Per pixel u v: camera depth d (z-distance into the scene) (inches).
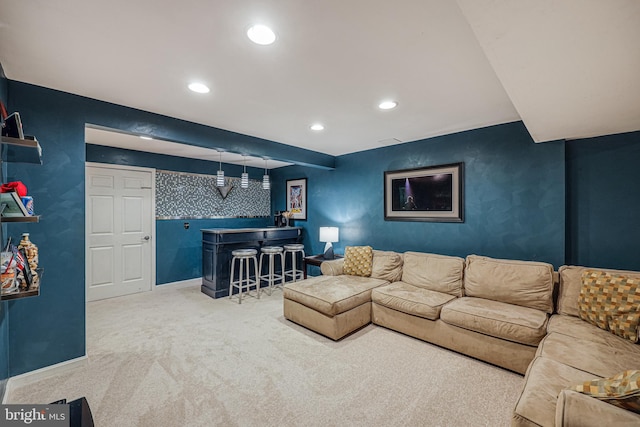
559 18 40.6
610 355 65.2
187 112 106.7
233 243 171.3
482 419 66.7
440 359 94.0
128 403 71.9
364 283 132.1
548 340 74.5
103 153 160.1
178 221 189.9
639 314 72.6
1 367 71.5
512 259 119.9
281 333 114.1
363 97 93.0
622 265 102.0
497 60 52.7
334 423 65.6
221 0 49.1
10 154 70.5
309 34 59.4
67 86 84.2
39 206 83.6
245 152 138.5
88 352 98.0
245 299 160.2
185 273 193.0
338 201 188.7
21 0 48.6
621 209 102.1
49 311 85.2
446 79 80.0
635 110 77.7
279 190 237.0
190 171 195.8
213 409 69.9
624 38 45.0
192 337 110.2
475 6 38.8
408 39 61.2
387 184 161.3
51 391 77.0
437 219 140.9
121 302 154.7
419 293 116.4
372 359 93.8
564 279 96.2
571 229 111.1
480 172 127.7
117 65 72.4
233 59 69.6
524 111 79.2
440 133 135.7
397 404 72.0
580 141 109.0
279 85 84.1
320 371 86.5
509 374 85.4
